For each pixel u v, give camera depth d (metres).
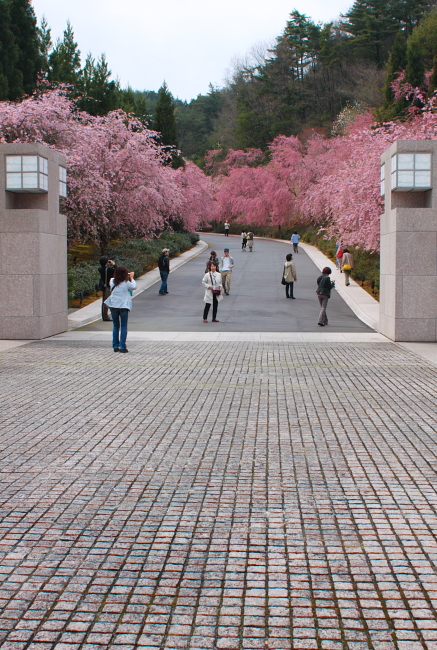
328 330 16.33
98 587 3.53
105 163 31.34
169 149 53.69
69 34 46.31
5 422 7.07
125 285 12.30
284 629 3.13
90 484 5.14
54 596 3.44
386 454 5.90
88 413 7.48
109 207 31.14
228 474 5.37
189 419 7.21
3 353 12.31
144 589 3.51
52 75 37.59
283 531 4.24
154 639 3.06
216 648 2.99
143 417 7.30
